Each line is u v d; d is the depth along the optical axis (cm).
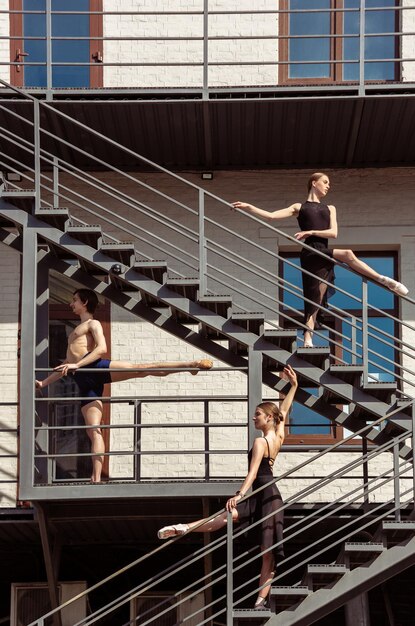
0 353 1692
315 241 1444
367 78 1736
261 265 1716
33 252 1422
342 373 1370
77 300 1460
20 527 1592
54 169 1451
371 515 1586
